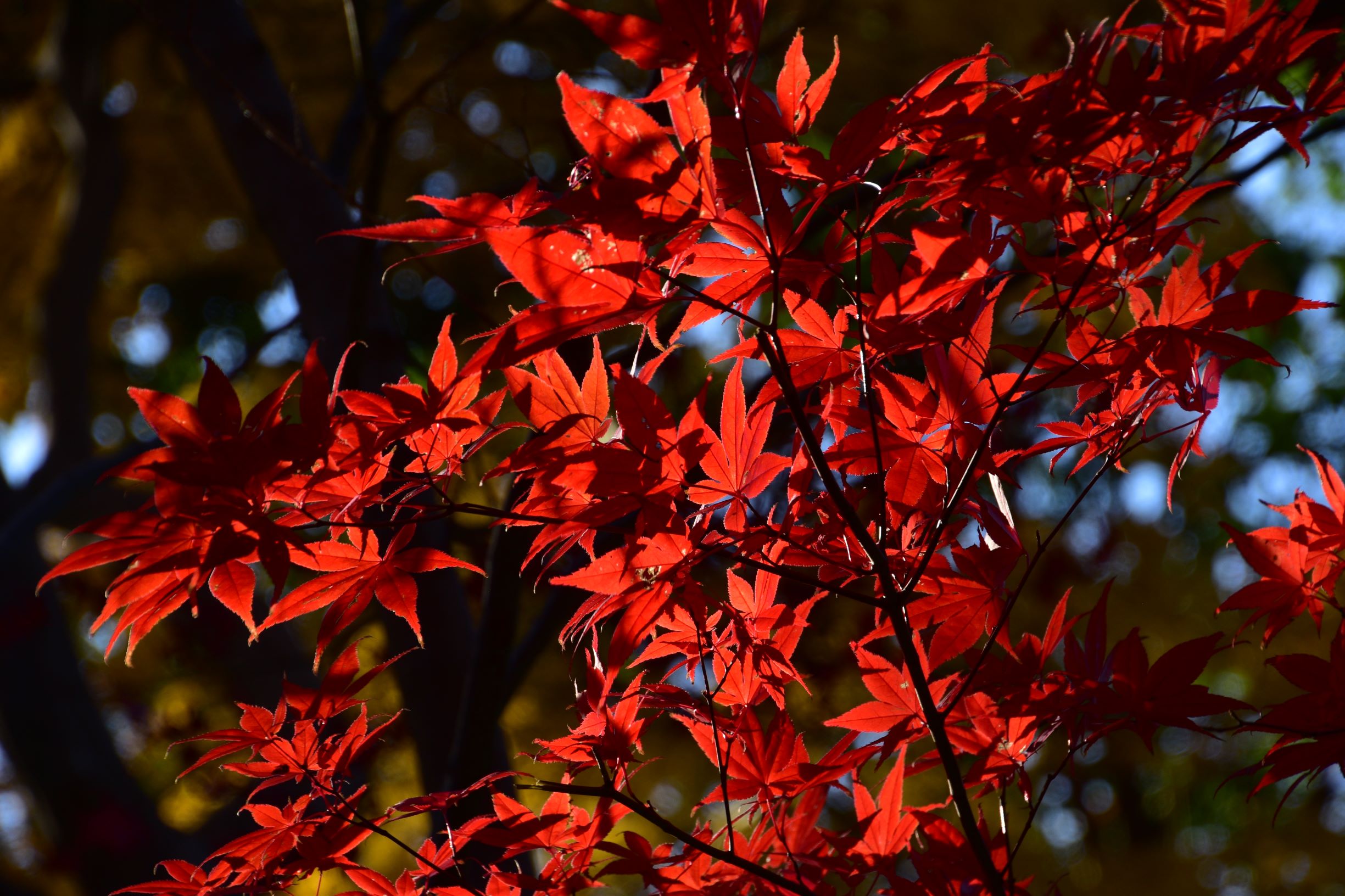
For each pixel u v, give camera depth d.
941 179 1.60
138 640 1.61
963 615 1.66
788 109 1.58
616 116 1.55
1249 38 1.58
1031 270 1.64
